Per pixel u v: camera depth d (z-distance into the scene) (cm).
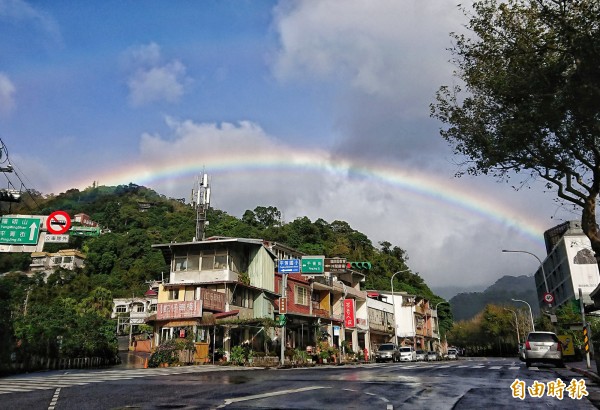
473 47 1320
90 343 3247
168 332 3156
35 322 3139
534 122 1227
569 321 3909
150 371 2133
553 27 1166
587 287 6159
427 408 902
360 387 1267
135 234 7712
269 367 2702
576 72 1112
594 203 1355
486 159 1367
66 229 2927
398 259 8956
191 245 3538
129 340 5844
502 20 1241
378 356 4331
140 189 12175
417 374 1784
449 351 6519
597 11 1059
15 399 1060
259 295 3703
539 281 8506
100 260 7556
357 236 8012
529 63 1202
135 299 6619
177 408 897
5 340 2239
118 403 974
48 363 2603
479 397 1066
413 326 6669
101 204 10300
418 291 8294
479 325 9162
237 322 2962
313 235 7119
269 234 6769
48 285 7044
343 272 4866
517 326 6969
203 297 3105
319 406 922
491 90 1302
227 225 7000
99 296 6438
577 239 6388
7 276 7119
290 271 3319
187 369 2333
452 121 1402
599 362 1488
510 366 2395
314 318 4128
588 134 1227
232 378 1599
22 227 2847
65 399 1044
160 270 7038
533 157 1341
